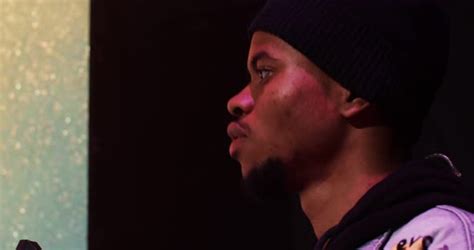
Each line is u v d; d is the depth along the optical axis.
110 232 3.38
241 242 3.41
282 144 1.64
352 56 1.61
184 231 3.42
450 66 3.12
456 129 3.10
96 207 3.38
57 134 3.39
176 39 3.47
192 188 3.44
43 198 3.36
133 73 3.44
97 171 3.39
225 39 3.47
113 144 3.41
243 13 3.44
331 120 1.63
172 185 3.44
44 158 3.38
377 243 1.50
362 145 1.62
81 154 3.39
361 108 1.62
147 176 3.42
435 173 1.56
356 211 1.54
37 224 3.35
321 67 1.62
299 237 3.32
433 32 1.68
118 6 3.42
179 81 3.47
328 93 1.63
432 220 1.46
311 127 1.63
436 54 1.68
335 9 1.63
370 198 1.54
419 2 1.67
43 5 3.44
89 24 3.42
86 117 3.41
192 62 3.48
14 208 3.35
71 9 3.44
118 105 3.42
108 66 3.42
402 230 1.49
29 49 3.42
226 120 3.46
